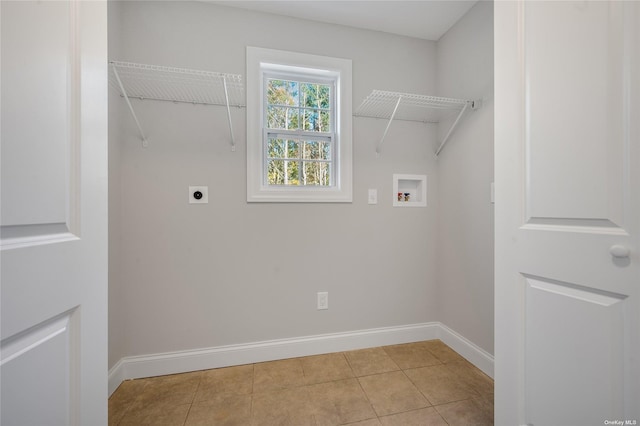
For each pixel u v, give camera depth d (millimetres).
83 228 670
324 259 1861
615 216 673
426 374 1598
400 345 1962
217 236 1686
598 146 701
